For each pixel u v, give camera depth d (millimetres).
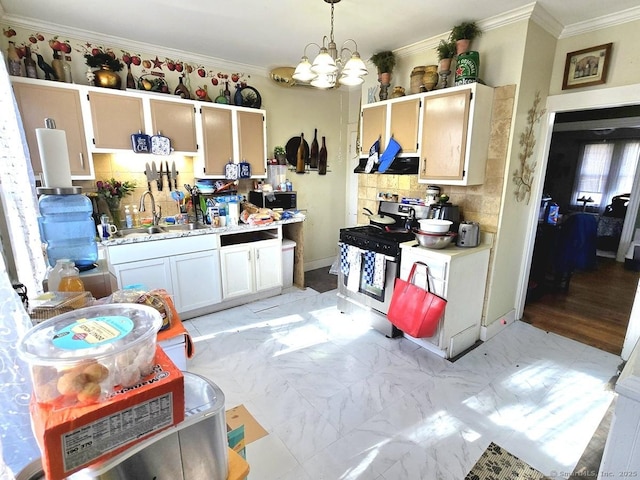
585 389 2219
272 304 3566
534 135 2748
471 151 2529
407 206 3133
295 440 1803
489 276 2777
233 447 1072
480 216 2803
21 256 1644
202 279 3176
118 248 2680
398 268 2742
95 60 2801
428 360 2557
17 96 2408
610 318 3275
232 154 3492
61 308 1139
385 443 1785
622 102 2385
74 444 588
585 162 6039
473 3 2281
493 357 2604
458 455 1712
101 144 2766
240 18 2527
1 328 765
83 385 609
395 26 2676
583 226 3801
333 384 2273
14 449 754
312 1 2254
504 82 2539
